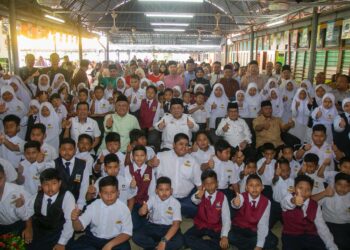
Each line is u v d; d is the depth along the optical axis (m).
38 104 4.65
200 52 22.98
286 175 3.55
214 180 3.16
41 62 11.83
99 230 2.90
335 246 2.96
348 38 6.80
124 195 3.47
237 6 12.61
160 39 22.38
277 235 3.48
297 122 5.18
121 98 4.39
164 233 3.13
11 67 7.36
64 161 3.37
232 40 18.41
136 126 4.48
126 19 17.88
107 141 3.67
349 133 4.28
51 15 8.24
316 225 3.03
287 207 3.07
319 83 5.59
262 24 12.23
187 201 3.63
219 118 5.27
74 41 12.39
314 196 3.29
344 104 4.33
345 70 6.95
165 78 6.84
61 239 2.81
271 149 3.86
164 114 5.03
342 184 3.19
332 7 7.12
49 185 2.81
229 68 6.26
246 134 4.70
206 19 17.52
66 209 2.85
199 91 5.66
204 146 4.01
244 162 4.05
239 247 3.13
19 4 6.39
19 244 2.37
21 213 2.83
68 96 5.73
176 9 16.64
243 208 3.20
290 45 10.04
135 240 3.08
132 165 3.58
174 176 3.65
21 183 3.43
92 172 3.84
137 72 7.25
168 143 4.47
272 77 6.05
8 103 4.68
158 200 3.16
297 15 9.07
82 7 11.29
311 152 4.03
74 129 4.38
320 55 8.11
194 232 3.21
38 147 3.42
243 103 5.44
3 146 3.83
